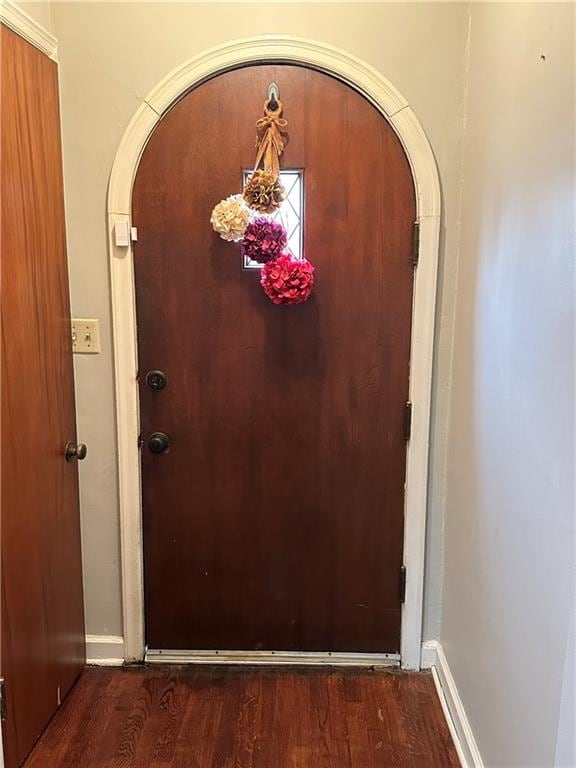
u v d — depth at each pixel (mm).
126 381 2109
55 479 1979
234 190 2006
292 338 2094
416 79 1929
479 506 1774
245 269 2053
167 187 2006
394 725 2004
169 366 2119
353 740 1939
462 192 1976
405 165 1977
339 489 2189
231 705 2084
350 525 2215
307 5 1895
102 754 1873
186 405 2145
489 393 1686
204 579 2262
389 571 2240
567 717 1137
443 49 1912
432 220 1991
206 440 2166
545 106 1307
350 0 1889
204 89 1949
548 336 1273
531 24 1396
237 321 2086
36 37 1783
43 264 1861
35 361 1819
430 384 2098
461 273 1989
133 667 2268
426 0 1888
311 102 1949
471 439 1856
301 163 1983
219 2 1896
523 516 1415
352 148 1972
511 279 1513
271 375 2119
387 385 2115
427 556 2227
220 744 1917
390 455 2162
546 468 1278
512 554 1487
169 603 2279
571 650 1126
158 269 2059
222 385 2129
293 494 2197
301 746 1913
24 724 1818
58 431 1993
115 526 2225
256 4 1897
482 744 1698
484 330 1737
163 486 2199
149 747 1902
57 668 2027
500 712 1559
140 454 2178
